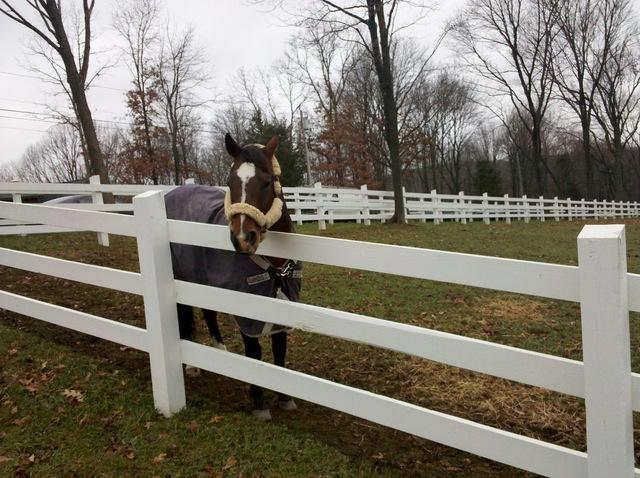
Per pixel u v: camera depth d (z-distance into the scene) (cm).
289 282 351
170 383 350
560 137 5319
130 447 310
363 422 362
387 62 1432
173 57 3388
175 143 3347
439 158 5944
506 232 1472
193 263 373
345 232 1207
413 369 451
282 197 332
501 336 546
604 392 209
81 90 1248
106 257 787
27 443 311
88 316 411
